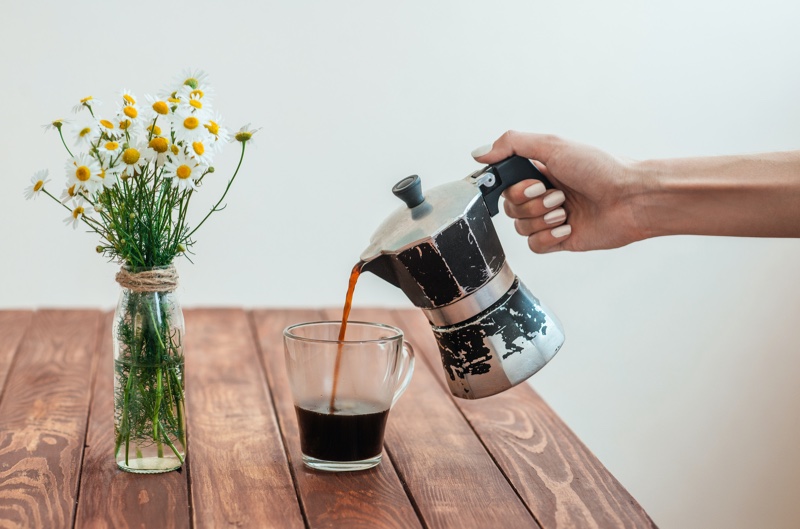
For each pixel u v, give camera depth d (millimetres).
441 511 945
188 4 2518
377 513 937
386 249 998
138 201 1002
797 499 2848
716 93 2758
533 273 2807
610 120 2742
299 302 2719
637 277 2830
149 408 1015
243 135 1015
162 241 1022
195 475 1017
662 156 2781
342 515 928
